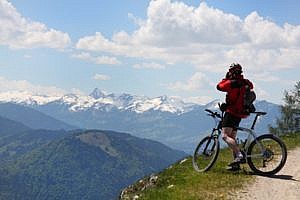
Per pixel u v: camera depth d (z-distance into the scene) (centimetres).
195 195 1333
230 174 1569
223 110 1569
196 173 1630
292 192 1330
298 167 1692
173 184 1531
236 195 1322
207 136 1650
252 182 1455
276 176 1536
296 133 2859
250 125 1603
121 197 1953
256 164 1555
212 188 1405
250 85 1553
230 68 1552
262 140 1545
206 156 1655
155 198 1368
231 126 1555
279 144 1527
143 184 1888
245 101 1528
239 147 1555
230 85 1521
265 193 1334
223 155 2027
